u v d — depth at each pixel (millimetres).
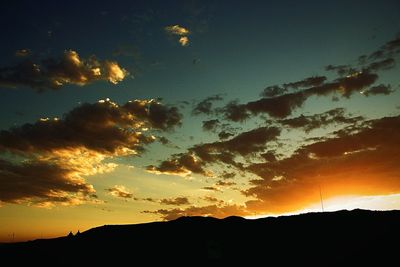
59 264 86625
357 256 66500
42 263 87938
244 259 76188
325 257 69250
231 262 75812
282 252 76062
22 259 91312
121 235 100438
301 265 67625
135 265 81375
